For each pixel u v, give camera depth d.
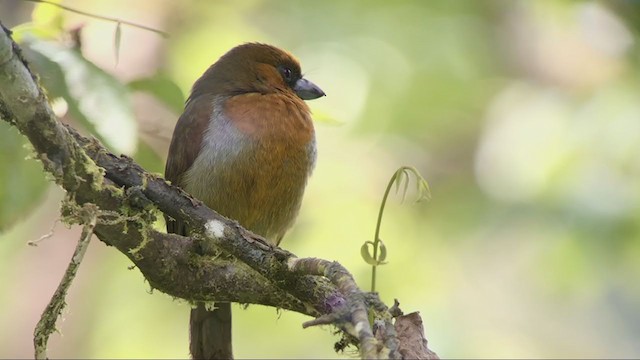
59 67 6.50
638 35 10.49
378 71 13.27
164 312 12.34
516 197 12.18
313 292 6.16
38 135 5.64
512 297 12.27
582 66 12.38
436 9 13.59
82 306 12.66
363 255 6.24
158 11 12.99
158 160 7.58
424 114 13.14
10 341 13.33
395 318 5.55
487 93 13.17
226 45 13.29
